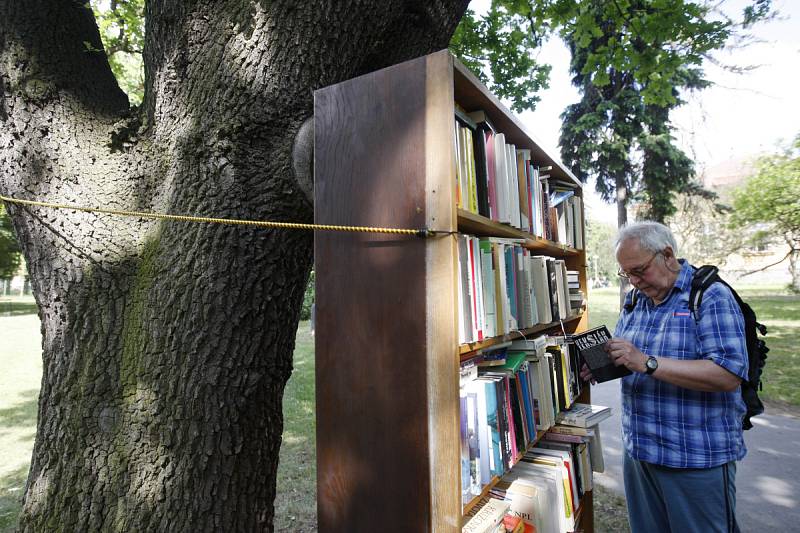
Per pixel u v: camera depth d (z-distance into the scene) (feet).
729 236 44.78
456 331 3.27
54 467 4.35
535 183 6.15
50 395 4.51
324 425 3.88
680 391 5.43
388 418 3.56
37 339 40.32
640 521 6.17
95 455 4.32
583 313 8.72
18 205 4.47
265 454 4.96
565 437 6.92
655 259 5.50
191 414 4.40
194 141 4.52
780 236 39.86
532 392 5.68
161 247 4.58
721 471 5.24
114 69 15.51
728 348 4.94
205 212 4.50
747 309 5.42
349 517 3.73
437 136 3.40
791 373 21.54
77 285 4.49
